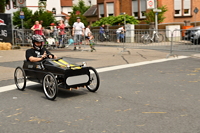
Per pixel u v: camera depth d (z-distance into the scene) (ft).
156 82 24.94
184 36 43.78
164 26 79.20
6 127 14.89
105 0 109.50
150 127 14.21
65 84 20.11
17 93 22.58
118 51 52.34
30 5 162.61
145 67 33.04
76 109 17.69
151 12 79.77
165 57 41.81
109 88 23.24
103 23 92.07
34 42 23.50
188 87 22.79
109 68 32.96
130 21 87.81
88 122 15.21
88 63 37.01
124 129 14.05
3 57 45.03
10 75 30.12
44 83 20.58
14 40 61.36
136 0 99.60
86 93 21.91
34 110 17.76
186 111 16.66
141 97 20.10
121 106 18.03
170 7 93.35
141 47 48.39
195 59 38.91
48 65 21.26
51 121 15.57
